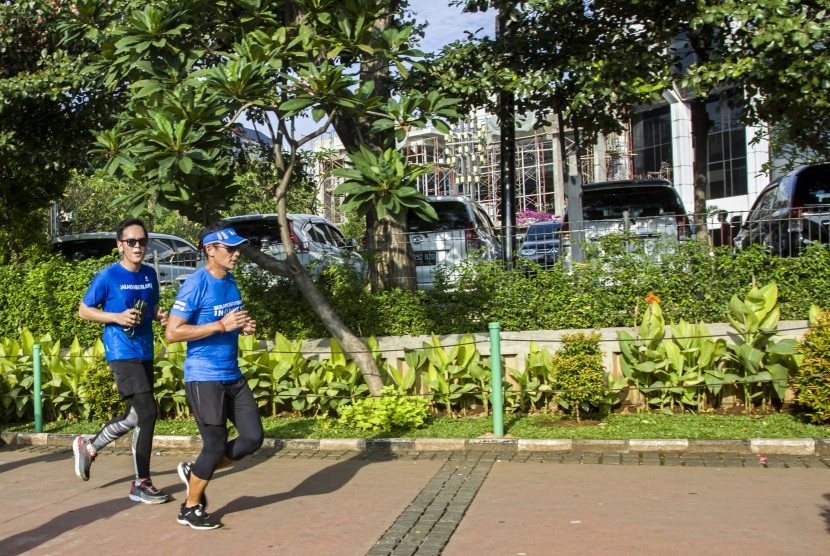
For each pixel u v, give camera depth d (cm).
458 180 3897
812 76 1038
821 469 654
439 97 793
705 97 1244
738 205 3216
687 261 1015
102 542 538
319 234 1582
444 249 1128
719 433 753
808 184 1214
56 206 2411
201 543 529
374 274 1118
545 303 1033
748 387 854
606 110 1460
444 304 1059
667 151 3609
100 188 2953
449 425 852
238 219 1486
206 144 754
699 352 862
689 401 855
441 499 610
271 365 940
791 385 826
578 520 542
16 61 1311
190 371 554
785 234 1005
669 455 724
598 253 1038
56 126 1342
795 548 470
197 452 835
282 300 1096
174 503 629
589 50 1209
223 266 566
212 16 884
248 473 726
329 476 703
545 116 1373
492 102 1312
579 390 830
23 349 1070
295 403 927
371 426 845
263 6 862
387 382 941
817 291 973
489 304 1045
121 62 802
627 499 588
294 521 569
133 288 646
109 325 635
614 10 1214
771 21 1013
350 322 1068
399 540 516
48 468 783
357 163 753
